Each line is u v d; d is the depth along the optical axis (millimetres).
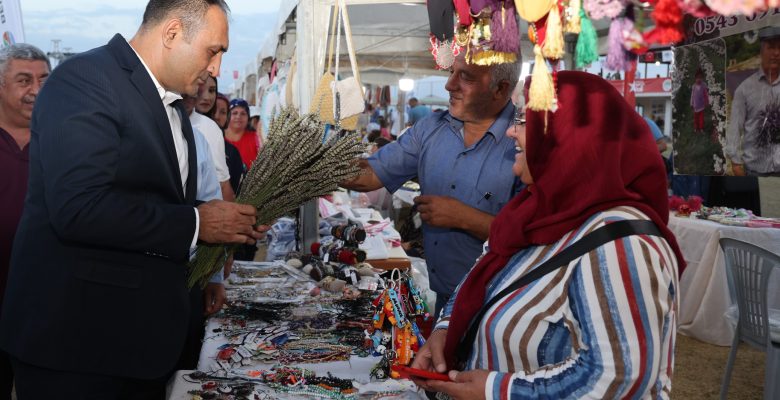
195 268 1762
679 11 759
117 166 1423
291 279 2824
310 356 1828
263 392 1588
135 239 1409
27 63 2277
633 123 1095
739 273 3020
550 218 1129
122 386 1615
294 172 1766
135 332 1519
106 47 1508
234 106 5895
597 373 980
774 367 2818
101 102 1387
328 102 2762
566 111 1093
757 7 691
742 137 2680
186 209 1491
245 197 1755
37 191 1489
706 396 3340
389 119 13648
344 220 3885
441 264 2209
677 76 3076
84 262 1462
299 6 3084
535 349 1109
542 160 1141
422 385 1235
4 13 3271
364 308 2320
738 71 2684
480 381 1118
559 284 1088
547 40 905
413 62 8016
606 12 812
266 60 6898
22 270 1489
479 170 2109
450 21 1562
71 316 1456
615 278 991
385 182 2324
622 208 1062
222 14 1551
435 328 1453
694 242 4184
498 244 1250
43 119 1380
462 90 2039
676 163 3131
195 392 1579
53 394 1483
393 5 5043
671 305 1002
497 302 1190
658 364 968
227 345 1919
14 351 1481
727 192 5367
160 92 1572
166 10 1498
